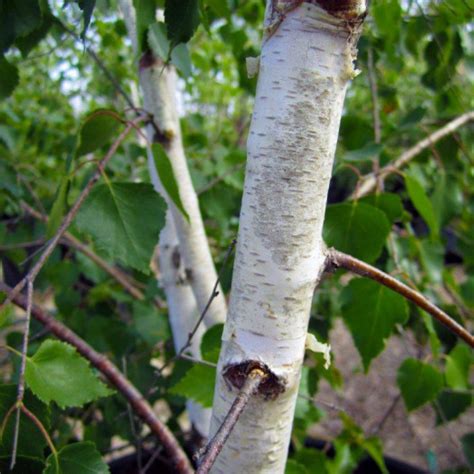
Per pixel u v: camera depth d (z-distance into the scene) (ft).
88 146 1.43
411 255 1.93
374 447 1.97
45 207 2.31
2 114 2.79
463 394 1.86
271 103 0.91
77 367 1.10
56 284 2.34
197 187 2.31
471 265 2.34
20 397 0.98
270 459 1.01
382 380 4.16
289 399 0.99
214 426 1.02
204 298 1.68
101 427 2.03
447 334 1.86
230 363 0.98
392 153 2.25
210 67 3.03
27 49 1.36
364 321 1.55
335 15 0.87
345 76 0.91
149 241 1.29
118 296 2.33
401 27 2.06
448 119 2.18
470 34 2.06
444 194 2.02
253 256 0.95
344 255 1.05
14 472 1.04
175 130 1.58
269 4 0.91
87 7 1.03
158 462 2.23
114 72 2.86
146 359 2.12
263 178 0.93
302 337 0.99
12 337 1.87
